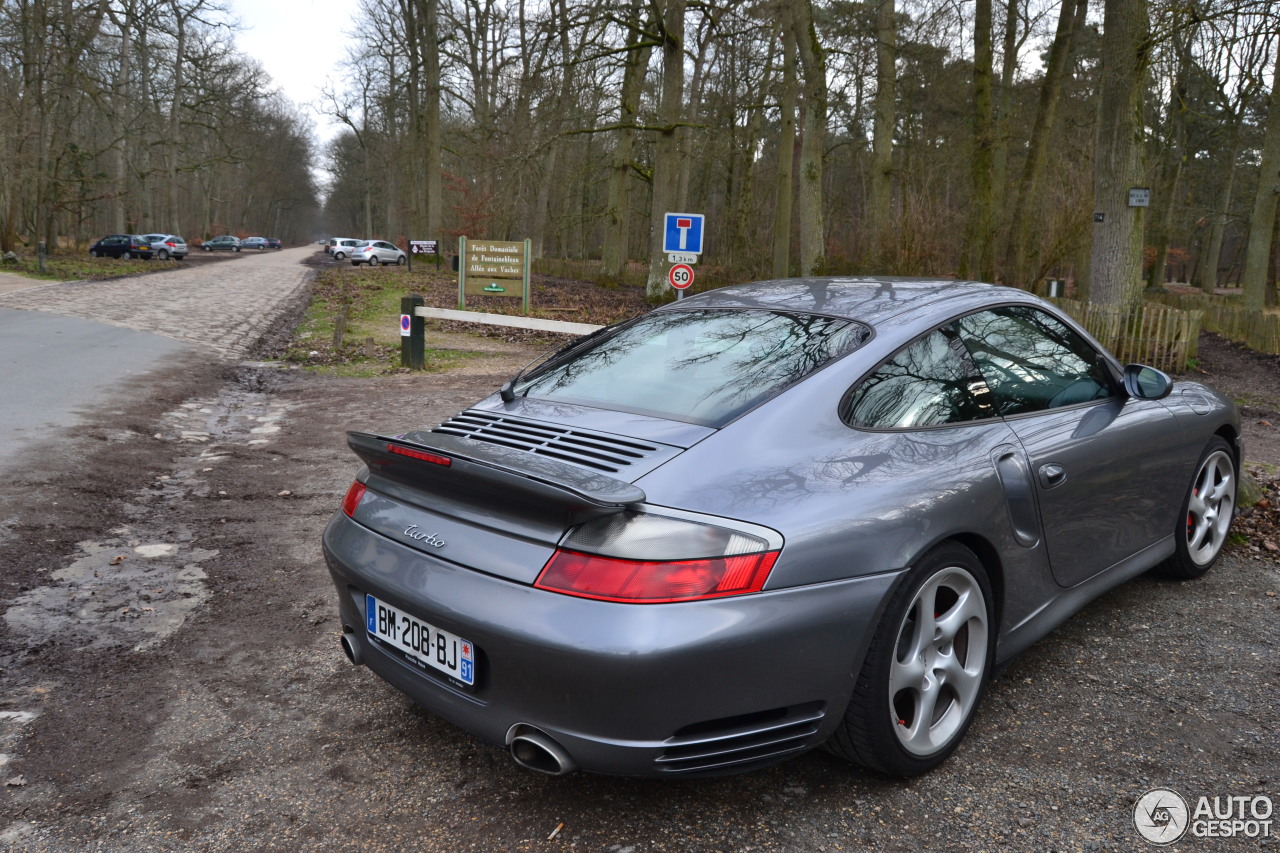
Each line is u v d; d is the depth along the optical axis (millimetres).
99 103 39625
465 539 2312
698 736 2107
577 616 2041
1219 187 43031
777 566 2107
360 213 110000
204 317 18688
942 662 2570
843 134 38062
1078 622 3699
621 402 2707
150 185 64938
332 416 8562
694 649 2008
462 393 9914
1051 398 3160
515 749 2229
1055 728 2855
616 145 32969
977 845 2275
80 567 4328
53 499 5270
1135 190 13609
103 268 37062
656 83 31031
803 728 2250
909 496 2387
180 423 7992
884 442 2512
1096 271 14195
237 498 5688
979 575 2627
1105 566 3352
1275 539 4699
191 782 2584
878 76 22312
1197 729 2846
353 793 2533
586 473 2201
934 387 2758
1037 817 2389
